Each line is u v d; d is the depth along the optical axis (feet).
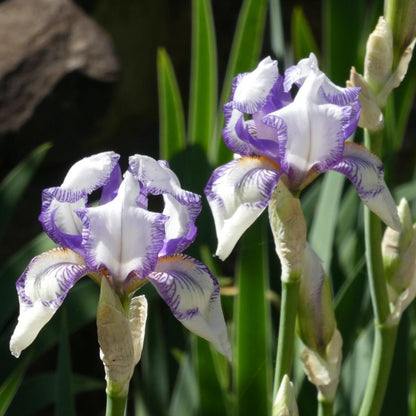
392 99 4.22
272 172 2.97
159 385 3.92
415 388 3.86
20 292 2.85
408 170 5.85
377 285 3.21
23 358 3.83
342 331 3.79
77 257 2.87
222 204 2.96
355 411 3.75
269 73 3.01
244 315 3.56
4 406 3.53
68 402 3.48
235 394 3.61
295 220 2.99
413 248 3.22
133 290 2.84
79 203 2.89
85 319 3.84
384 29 3.10
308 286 3.12
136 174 2.81
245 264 3.56
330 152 2.94
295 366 3.74
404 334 3.64
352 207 4.42
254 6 4.20
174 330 4.26
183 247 2.87
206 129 4.49
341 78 4.45
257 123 3.02
